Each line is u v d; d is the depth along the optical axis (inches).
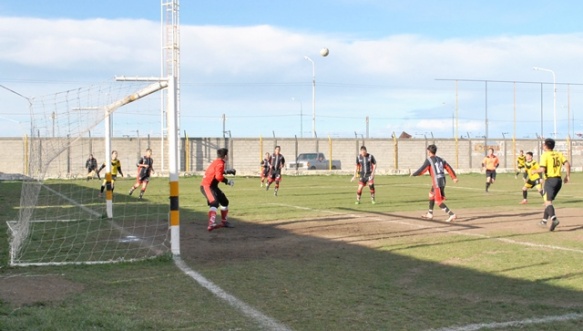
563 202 772.6
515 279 299.1
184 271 322.3
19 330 207.0
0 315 225.9
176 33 1701.5
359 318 230.2
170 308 243.6
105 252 386.6
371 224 535.5
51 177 1489.9
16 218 597.9
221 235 466.6
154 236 462.0
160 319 226.7
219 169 497.0
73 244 420.8
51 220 570.6
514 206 718.5
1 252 384.5
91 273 315.9
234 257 366.3
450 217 553.6
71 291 271.4
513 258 358.0
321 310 241.9
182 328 216.1
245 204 753.6
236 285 287.3
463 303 252.2
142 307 244.5
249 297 263.3
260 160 1782.7
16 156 1544.0
